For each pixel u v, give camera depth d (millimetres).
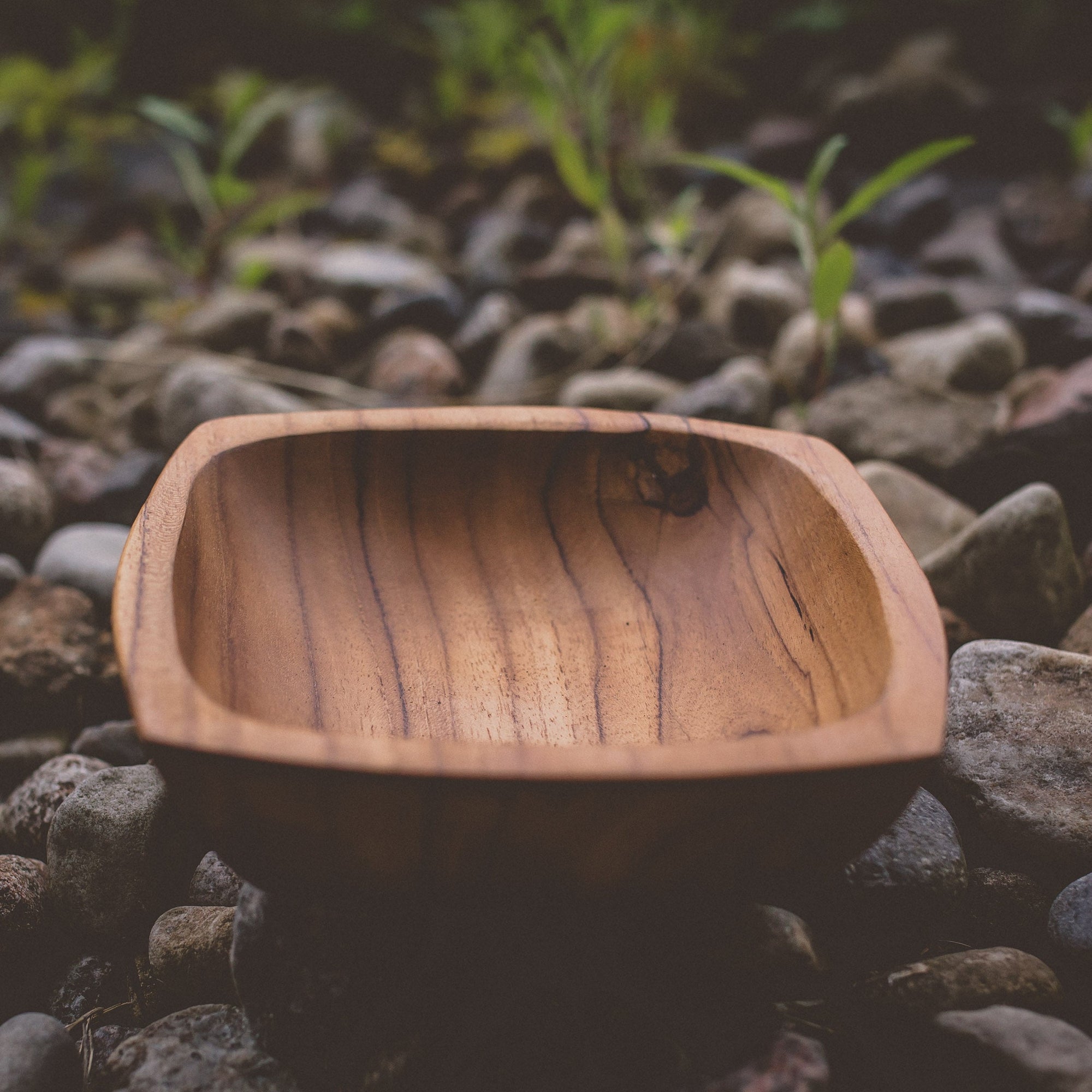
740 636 455
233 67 1337
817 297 598
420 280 840
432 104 1242
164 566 398
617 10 782
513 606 474
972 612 537
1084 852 451
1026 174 977
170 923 458
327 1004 416
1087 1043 401
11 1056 420
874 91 1018
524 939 429
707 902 401
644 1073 407
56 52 1376
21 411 724
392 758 354
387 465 470
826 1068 402
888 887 441
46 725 548
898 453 612
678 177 1016
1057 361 669
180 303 866
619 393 666
